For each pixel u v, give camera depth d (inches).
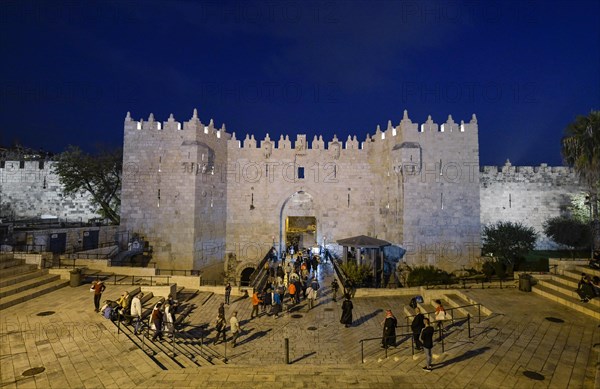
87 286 1005.8
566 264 1034.1
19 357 567.8
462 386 475.2
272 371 535.5
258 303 924.0
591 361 542.0
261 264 1405.0
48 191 1966.0
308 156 1786.4
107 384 489.1
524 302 860.6
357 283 1263.5
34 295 884.6
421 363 551.2
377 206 1736.0
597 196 1600.6
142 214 1546.5
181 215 1534.2
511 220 1802.4
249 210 1768.0
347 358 665.6
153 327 681.6
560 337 636.7
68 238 1327.5
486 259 1470.2
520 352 576.1
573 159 1316.4
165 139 1563.7
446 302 931.3
